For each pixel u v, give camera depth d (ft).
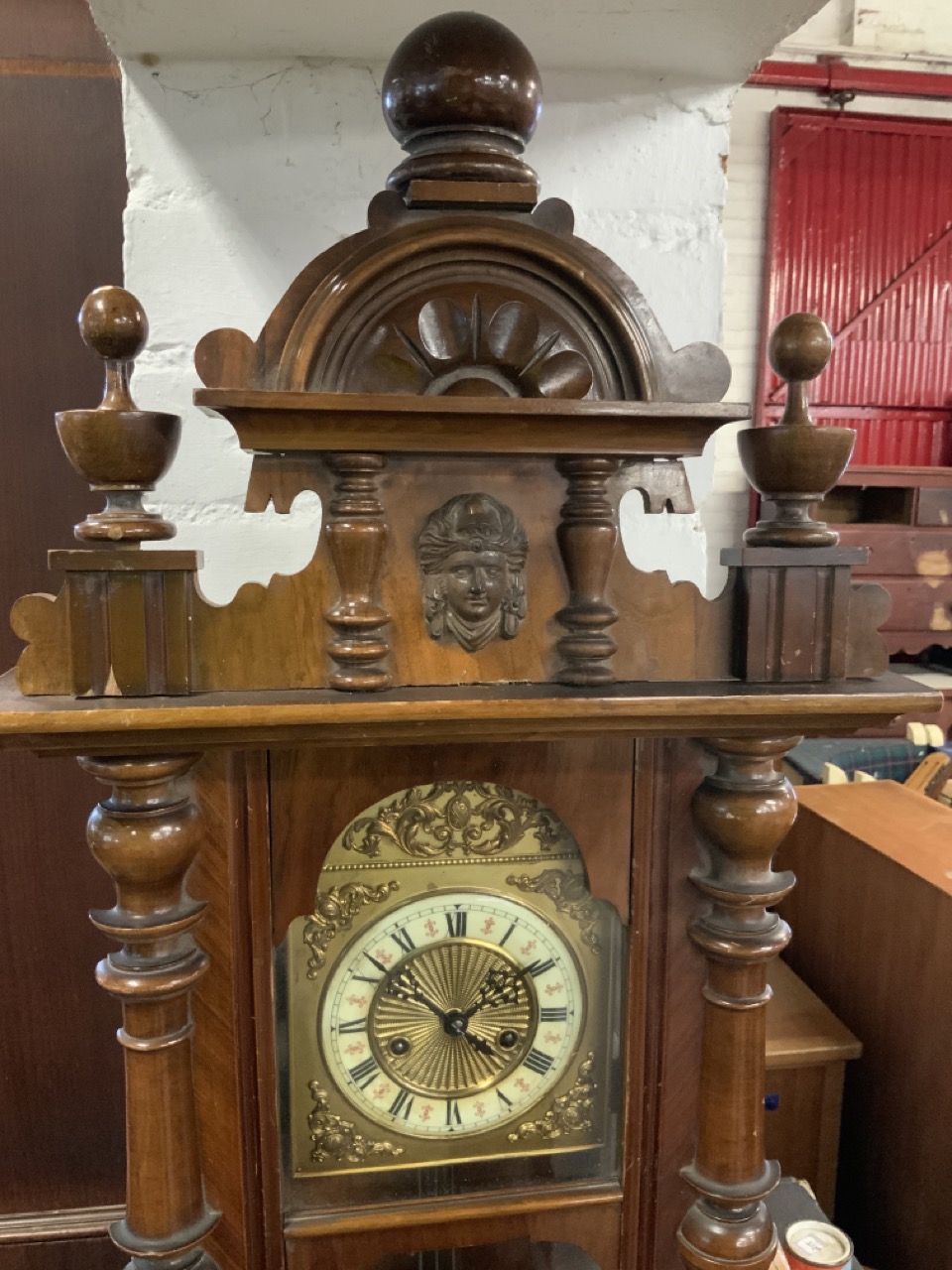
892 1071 3.35
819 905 3.87
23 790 2.96
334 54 2.52
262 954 1.87
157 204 2.59
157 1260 1.81
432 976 1.98
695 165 2.74
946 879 3.14
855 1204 3.63
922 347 7.41
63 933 3.05
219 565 2.71
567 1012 2.04
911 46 6.82
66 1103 3.14
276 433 1.58
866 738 6.30
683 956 2.02
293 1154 1.96
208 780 1.81
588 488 1.72
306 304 1.61
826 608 1.80
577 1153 2.08
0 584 2.87
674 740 1.95
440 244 1.64
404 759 1.86
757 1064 1.98
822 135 6.93
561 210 1.69
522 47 1.69
